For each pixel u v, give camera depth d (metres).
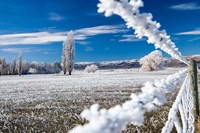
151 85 0.93
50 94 22.95
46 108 14.58
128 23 0.90
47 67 130.12
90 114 0.52
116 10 0.70
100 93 22.38
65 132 8.72
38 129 9.36
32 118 11.55
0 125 10.18
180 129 2.73
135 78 48.22
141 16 0.88
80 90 26.11
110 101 16.98
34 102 17.69
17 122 10.75
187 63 4.95
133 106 0.69
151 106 0.73
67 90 26.67
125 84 32.84
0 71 109.00
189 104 3.83
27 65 122.19
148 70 86.75
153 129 8.10
